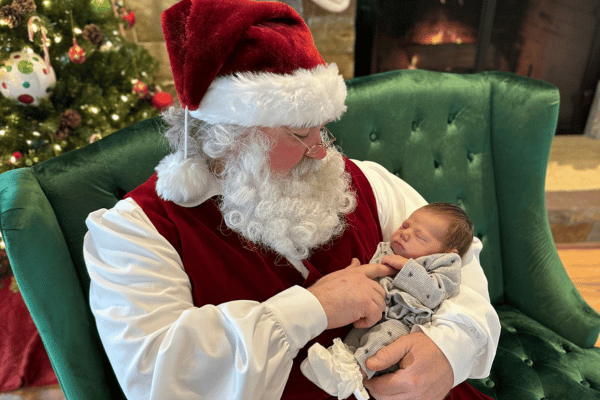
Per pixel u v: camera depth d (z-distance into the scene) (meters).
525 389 1.04
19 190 0.81
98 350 0.89
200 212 0.73
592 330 1.20
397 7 2.76
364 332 0.76
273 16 0.66
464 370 0.73
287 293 0.67
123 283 0.64
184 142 0.74
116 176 0.95
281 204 0.72
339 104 0.72
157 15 2.41
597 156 2.92
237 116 0.65
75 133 1.85
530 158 1.26
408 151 1.23
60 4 1.73
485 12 2.77
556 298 1.28
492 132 1.31
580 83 3.11
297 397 0.73
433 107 1.24
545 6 2.83
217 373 0.60
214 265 0.71
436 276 0.77
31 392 1.50
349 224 0.85
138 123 1.02
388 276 0.81
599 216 2.39
